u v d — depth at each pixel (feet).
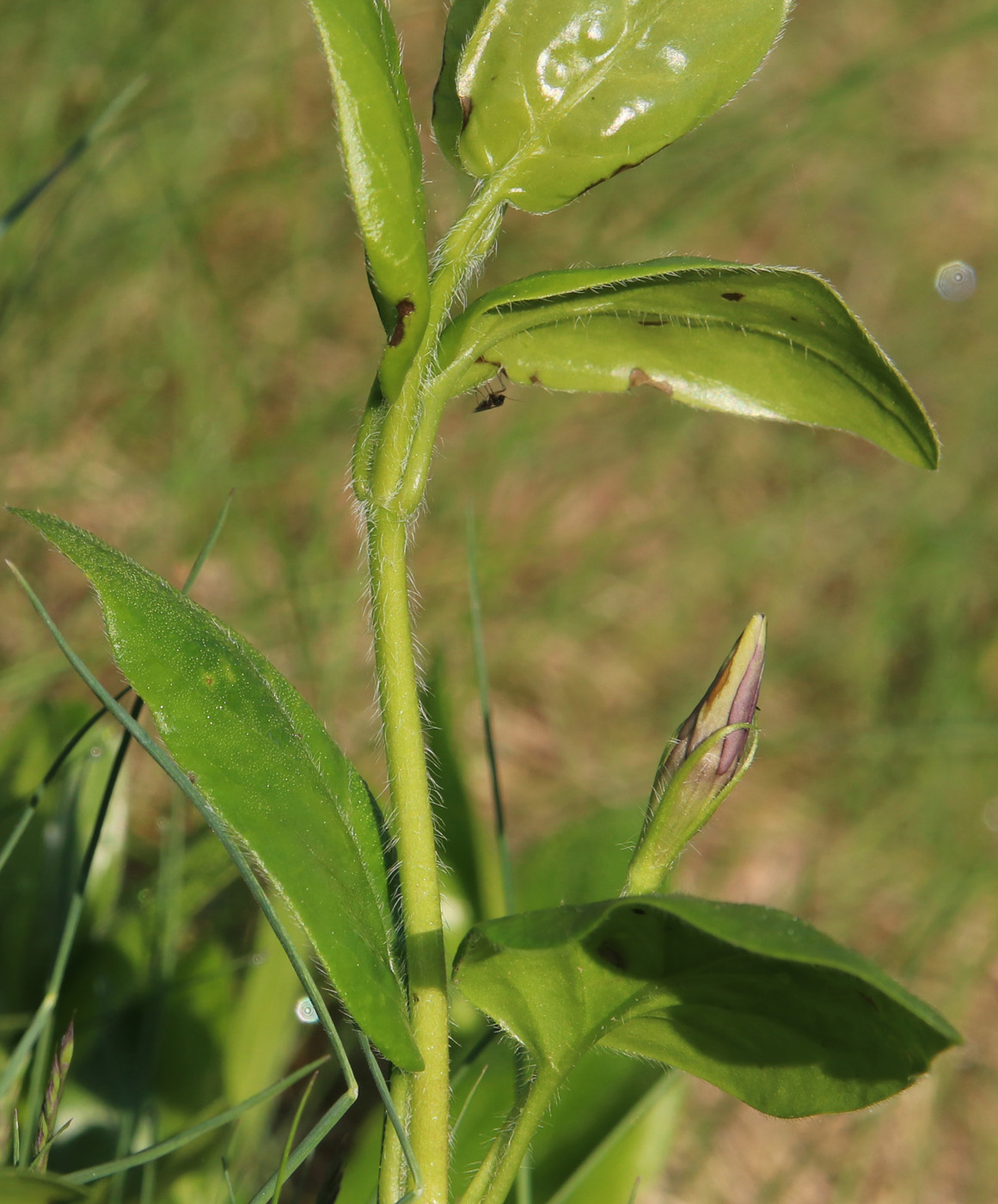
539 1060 1.49
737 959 1.44
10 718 2.25
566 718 3.12
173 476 2.87
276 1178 1.50
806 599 3.52
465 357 1.52
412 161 1.46
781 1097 1.47
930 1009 1.37
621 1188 1.77
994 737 2.98
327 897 1.46
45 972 1.80
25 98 3.06
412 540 1.54
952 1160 2.40
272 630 2.63
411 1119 1.50
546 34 1.54
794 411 1.55
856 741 2.93
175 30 3.48
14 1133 1.62
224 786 1.46
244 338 3.28
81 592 2.77
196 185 3.35
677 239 3.51
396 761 1.50
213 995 1.82
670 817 1.52
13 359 2.81
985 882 2.72
